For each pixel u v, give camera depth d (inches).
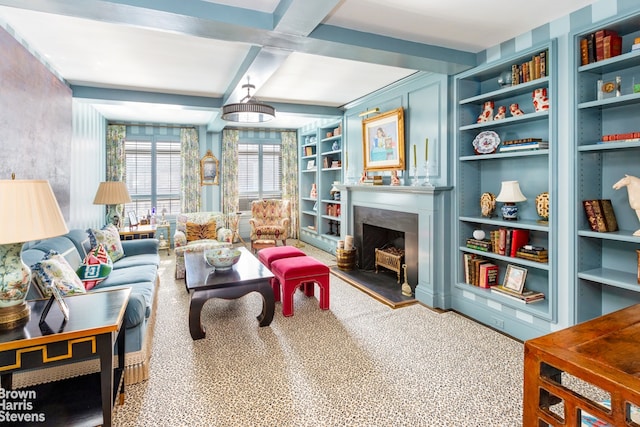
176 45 120.3
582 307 99.0
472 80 135.6
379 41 109.3
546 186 115.1
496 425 73.5
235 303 149.3
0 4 77.5
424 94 150.9
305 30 93.7
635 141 83.9
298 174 310.7
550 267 104.1
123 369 82.0
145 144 261.0
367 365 98.2
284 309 134.6
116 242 159.5
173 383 89.2
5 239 56.4
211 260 130.6
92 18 85.3
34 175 115.7
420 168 154.2
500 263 132.1
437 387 87.4
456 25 104.3
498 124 122.9
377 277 185.0
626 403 35.9
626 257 97.2
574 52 95.7
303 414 77.2
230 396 83.8
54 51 124.3
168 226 251.0
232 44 120.0
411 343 112.0
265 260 158.7
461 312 137.5
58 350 60.3
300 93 188.1
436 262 142.6
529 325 112.0
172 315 135.7
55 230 62.1
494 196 130.9
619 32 92.4
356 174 211.9
